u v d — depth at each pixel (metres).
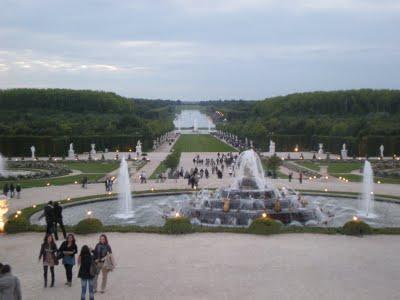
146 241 34.09
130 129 164.88
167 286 24.45
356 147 131.25
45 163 104.62
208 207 47.88
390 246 32.72
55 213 35.22
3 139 131.38
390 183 74.06
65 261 24.42
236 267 27.70
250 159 53.22
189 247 32.34
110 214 49.59
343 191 64.00
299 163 110.81
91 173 89.44
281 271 26.97
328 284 24.83
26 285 24.73
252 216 44.69
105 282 23.62
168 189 64.69
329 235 35.88
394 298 22.91
